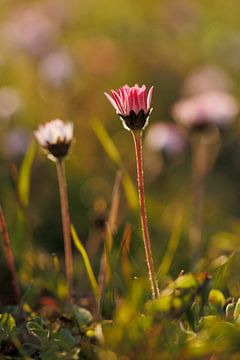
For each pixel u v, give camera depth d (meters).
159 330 0.63
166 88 1.14
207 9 1.60
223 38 1.38
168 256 0.74
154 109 1.08
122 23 1.41
